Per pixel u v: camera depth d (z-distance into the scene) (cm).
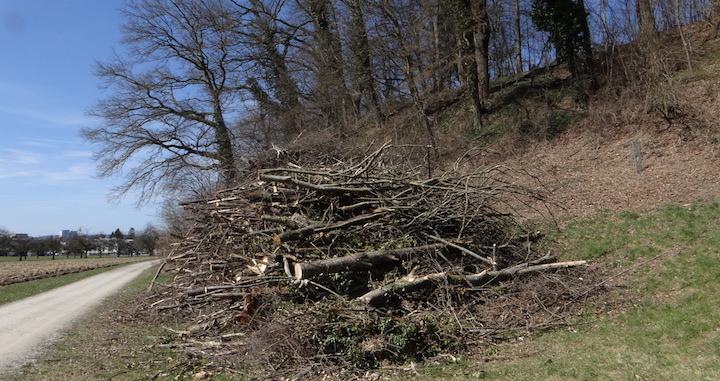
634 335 638
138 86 2459
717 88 1476
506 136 1905
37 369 736
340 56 2592
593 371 536
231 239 1006
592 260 959
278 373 627
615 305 761
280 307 716
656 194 1150
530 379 541
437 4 2200
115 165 2456
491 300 803
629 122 1605
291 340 643
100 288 1970
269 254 824
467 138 2047
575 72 1903
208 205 1135
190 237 1192
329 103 2595
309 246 847
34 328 1080
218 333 843
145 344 852
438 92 2658
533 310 786
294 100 2680
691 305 687
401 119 2372
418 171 1149
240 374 646
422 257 852
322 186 883
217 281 984
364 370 629
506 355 640
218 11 2595
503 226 1067
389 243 857
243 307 804
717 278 738
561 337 678
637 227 1017
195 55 2638
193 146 2588
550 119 1869
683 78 1636
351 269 770
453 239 909
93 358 787
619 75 1786
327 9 2662
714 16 1905
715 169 1151
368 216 880
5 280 2422
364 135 2477
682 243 889
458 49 2166
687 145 1341
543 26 1989
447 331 690
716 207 961
